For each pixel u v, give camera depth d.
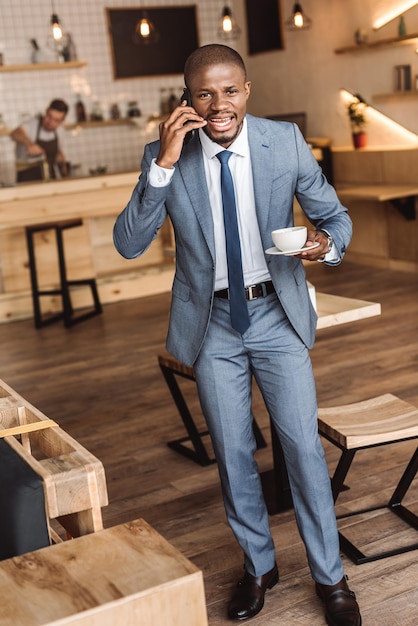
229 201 2.19
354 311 3.09
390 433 2.61
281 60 8.73
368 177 7.70
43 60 8.52
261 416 4.20
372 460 3.57
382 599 2.51
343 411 2.82
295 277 2.32
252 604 2.47
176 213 2.25
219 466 2.45
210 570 2.78
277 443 3.08
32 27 8.49
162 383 4.95
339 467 2.64
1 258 7.05
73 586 1.36
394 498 3.09
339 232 2.25
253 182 2.20
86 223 7.36
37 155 8.60
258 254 2.27
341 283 7.24
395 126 7.44
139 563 1.42
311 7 8.12
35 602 1.32
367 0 7.41
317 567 2.38
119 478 3.62
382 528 2.95
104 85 8.88
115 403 4.66
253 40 9.07
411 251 7.43
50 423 1.85
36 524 1.55
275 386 2.33
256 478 2.47
